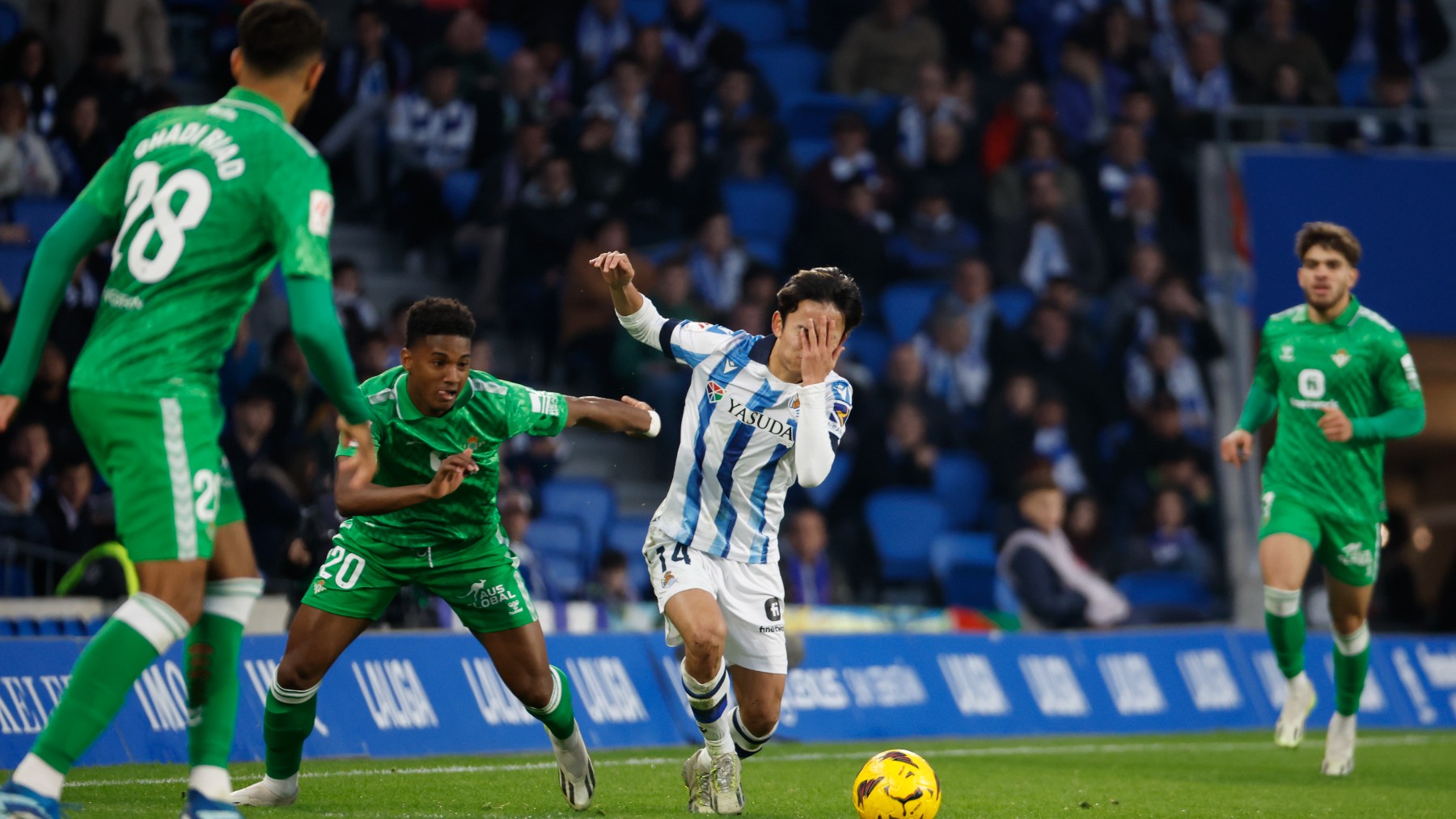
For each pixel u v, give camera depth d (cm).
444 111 4959
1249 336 5378
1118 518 5022
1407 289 5141
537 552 4288
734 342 1925
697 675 1848
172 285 1354
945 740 3553
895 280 5394
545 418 1847
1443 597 5216
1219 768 2906
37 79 4178
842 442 4781
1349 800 2373
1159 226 5741
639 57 5359
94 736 1337
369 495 1666
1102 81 5981
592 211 4825
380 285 4888
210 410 1379
